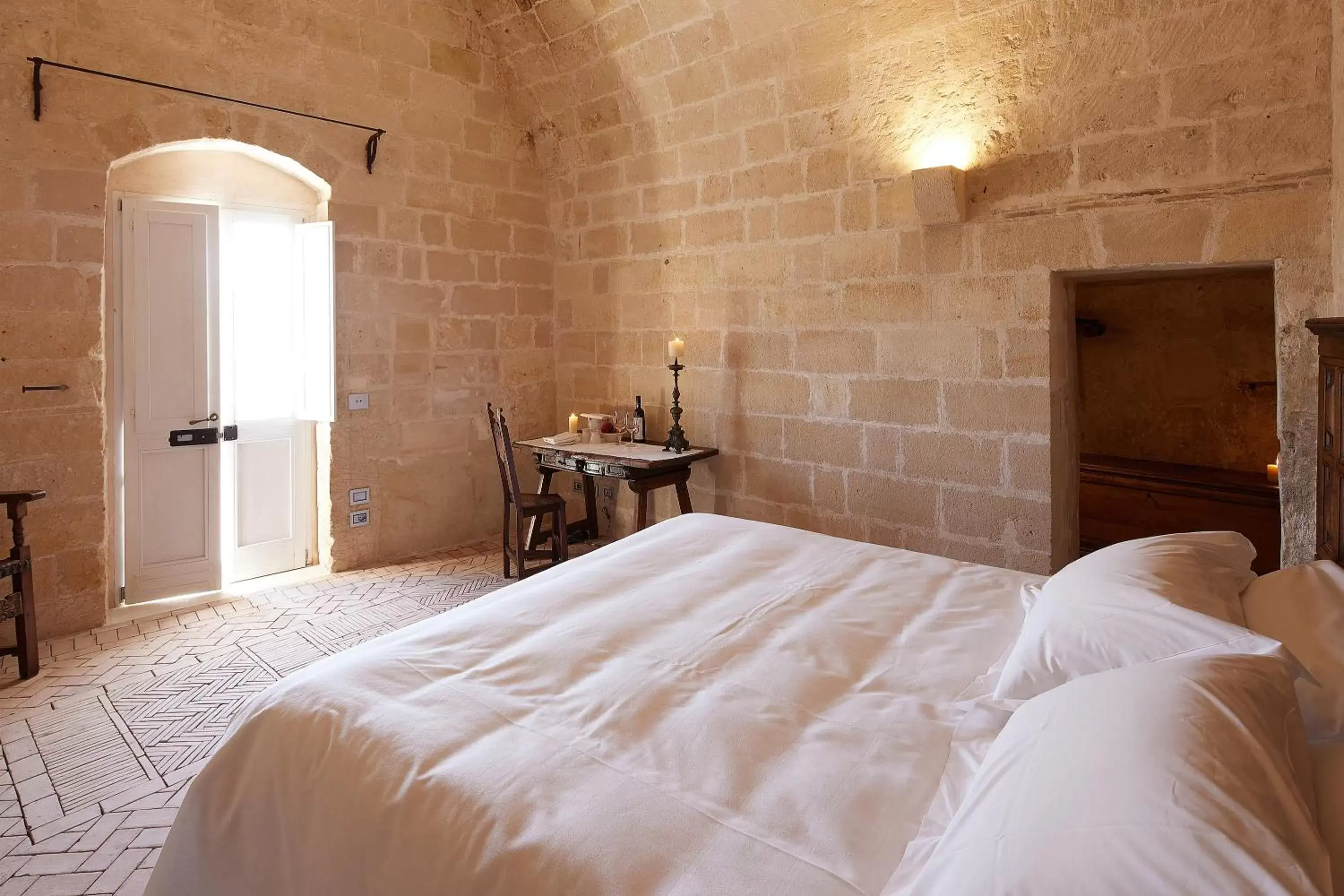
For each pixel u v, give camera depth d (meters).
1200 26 2.62
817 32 3.46
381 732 1.24
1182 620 1.15
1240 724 0.84
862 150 3.53
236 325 3.99
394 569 4.29
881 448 3.59
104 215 3.32
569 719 1.31
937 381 3.38
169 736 2.48
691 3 3.73
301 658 3.10
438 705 1.34
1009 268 3.13
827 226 3.69
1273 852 0.68
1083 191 2.93
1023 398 3.14
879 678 1.46
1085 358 5.24
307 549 4.33
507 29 4.50
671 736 1.24
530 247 4.99
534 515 4.14
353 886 1.09
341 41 4.04
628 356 4.70
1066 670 1.24
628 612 1.78
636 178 4.52
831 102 3.58
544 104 4.71
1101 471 4.78
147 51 3.40
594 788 1.10
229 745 1.33
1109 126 2.85
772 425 4.01
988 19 3.03
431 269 4.50
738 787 1.10
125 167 3.58
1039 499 3.13
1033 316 3.09
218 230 3.87
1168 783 0.76
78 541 3.32
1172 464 4.84
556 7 4.19
